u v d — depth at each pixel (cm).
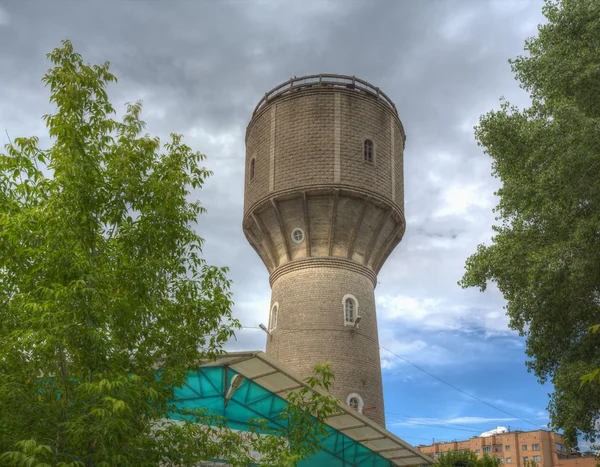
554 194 2105
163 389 1235
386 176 3753
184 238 1344
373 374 3519
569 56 2175
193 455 1267
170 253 1350
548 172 2072
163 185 1323
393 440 2680
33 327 1068
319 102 3753
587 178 1981
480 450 9594
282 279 3697
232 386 2234
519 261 2288
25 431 1052
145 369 1255
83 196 1189
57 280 1111
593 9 2184
